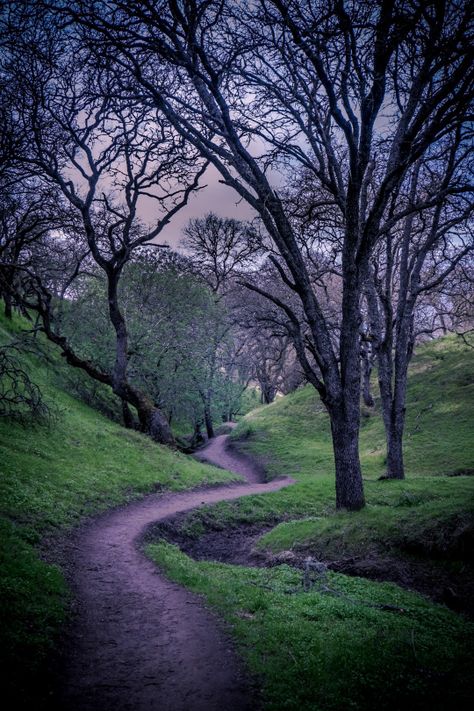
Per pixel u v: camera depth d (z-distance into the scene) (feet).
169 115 55.62
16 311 155.22
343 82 47.57
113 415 130.62
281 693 21.71
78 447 81.87
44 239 122.21
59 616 28.07
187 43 48.14
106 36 46.78
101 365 125.29
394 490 74.02
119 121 71.41
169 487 83.97
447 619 34.27
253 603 33.40
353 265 58.54
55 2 42.60
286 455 143.95
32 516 47.98
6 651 22.04
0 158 63.41
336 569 48.03
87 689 21.97
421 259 82.48
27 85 61.31
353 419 59.62
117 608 32.48
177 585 37.73
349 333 59.36
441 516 49.78
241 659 25.32
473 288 92.68
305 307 61.05
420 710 20.83
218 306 148.77
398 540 49.32
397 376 86.48
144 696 21.71
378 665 24.06
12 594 27.53
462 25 39.34
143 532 56.18
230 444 167.02
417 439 126.11
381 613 33.37
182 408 153.38
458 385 147.95
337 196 61.72
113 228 102.17
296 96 53.52
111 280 103.96
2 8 40.09
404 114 56.03
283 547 55.57
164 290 132.36
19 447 67.97
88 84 57.26
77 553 43.88
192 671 24.12
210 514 73.05
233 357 182.09
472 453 107.34
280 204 59.98
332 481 97.30
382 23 39.58
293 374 229.04
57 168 85.15
